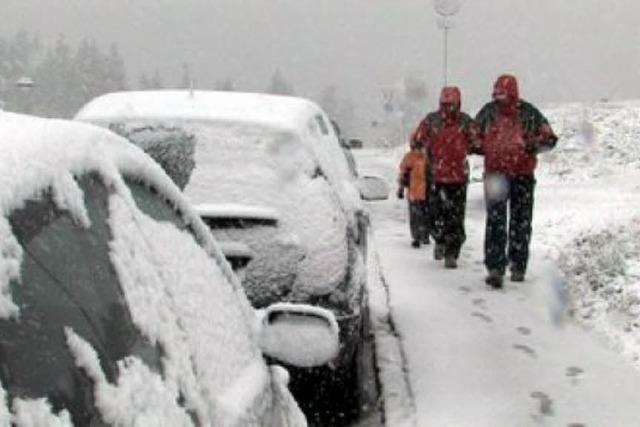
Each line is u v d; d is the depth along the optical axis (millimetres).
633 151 31188
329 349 4426
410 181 15477
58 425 2512
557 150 32156
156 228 3717
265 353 4426
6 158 2791
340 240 7707
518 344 9844
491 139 12234
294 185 7711
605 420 7926
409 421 7867
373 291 11789
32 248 2762
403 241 16219
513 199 12508
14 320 2545
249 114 8023
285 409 4430
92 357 2811
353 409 8031
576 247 14484
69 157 3158
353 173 11602
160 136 7773
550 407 8172
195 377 3439
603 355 9578
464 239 13578
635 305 10766
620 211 17703
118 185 3488
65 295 2838
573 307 11148
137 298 3262
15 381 2453
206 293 3961
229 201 7559
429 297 11695
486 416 7941
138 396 2961
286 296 7496
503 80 12328
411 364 9148
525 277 12930
